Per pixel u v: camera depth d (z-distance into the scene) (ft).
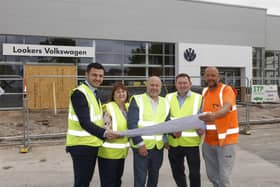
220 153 13.62
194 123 12.42
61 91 51.16
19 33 51.44
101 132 11.62
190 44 62.69
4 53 49.73
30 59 51.47
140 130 12.28
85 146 11.61
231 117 13.50
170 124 12.34
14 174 19.35
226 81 67.26
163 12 61.26
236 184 17.22
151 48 61.00
